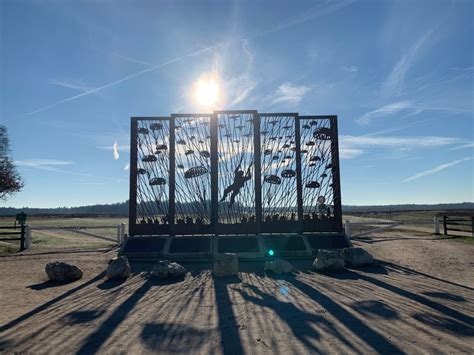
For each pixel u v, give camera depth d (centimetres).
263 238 1482
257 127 1591
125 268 1080
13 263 1352
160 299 806
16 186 3547
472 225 2083
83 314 689
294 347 505
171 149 1573
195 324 618
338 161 1633
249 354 482
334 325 601
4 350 506
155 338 550
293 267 1228
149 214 1574
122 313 693
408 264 1245
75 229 1842
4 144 3497
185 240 1479
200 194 1576
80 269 1209
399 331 568
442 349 491
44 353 495
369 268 1188
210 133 1582
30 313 699
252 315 668
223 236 1493
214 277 1072
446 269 1151
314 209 1612
